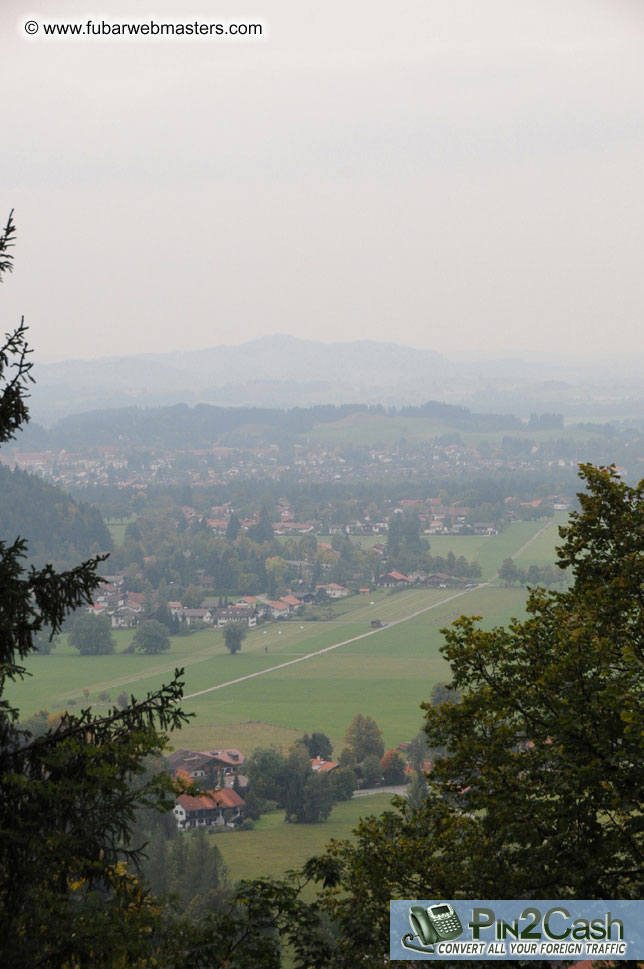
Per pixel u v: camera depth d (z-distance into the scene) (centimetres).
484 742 3000
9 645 2291
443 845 3044
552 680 2845
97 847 2242
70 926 2159
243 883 2689
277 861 12269
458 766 3033
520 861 2664
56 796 2166
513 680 3120
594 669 2933
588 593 3108
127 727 2359
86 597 2366
